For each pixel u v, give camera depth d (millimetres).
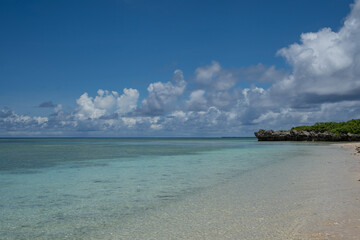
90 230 7539
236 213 8805
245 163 25812
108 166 23906
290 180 15070
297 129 120812
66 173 19500
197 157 34000
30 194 12336
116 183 15094
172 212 9188
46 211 9523
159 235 7031
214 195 11695
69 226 7910
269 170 19922
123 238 6887
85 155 37938
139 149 56219
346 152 39844
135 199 11227
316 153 38562
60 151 48719
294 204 9680
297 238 6422
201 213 8945
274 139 116500
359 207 8992
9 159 31297
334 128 110750
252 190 12523
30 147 66750
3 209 9789
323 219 7797
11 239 6918
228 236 6785
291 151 44781
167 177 17219
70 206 10203
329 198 10406
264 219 8047
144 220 8375
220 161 28281
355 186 12656
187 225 7766
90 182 15523
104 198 11469
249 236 6719
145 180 16125
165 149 55688
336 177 15617
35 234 7273
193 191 12695
